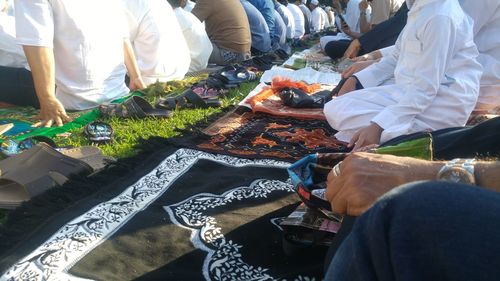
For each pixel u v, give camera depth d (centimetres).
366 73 323
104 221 185
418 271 50
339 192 114
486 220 50
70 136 305
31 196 200
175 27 494
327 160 172
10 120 344
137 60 471
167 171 242
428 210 52
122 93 419
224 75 470
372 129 243
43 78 323
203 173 242
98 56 381
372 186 106
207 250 168
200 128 317
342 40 686
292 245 160
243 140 299
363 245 56
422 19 245
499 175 92
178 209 199
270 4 841
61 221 182
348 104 288
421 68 246
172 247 169
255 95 390
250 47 709
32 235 171
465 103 253
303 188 158
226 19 656
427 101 244
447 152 154
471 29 262
